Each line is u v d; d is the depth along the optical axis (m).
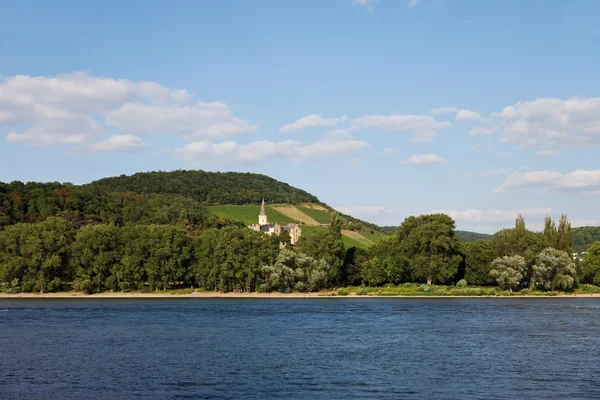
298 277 191.00
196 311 136.00
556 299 176.62
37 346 83.88
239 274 188.00
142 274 191.25
